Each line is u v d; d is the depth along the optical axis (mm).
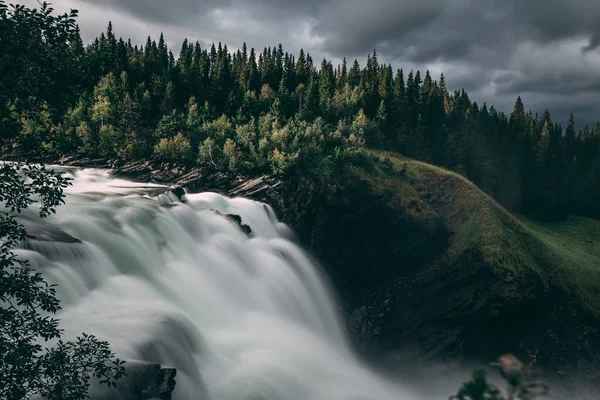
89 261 32031
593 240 119438
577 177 160125
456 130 134250
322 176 78062
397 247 77375
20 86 11281
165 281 37812
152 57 154750
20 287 12156
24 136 12188
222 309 40125
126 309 28281
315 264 67125
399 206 78750
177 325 27922
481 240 76312
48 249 29297
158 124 104125
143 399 19422
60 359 13211
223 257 47125
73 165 84312
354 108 132875
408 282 75875
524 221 127375
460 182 86125
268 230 65938
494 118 160750
